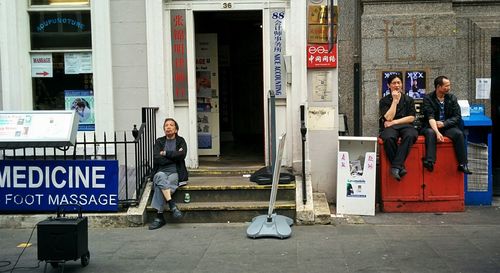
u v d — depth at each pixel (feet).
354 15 28.14
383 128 25.70
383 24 27.66
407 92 27.76
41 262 19.10
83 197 23.99
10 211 24.23
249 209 24.27
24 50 27.89
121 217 23.77
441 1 27.61
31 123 19.08
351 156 25.80
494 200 27.94
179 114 28.25
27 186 24.08
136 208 24.26
